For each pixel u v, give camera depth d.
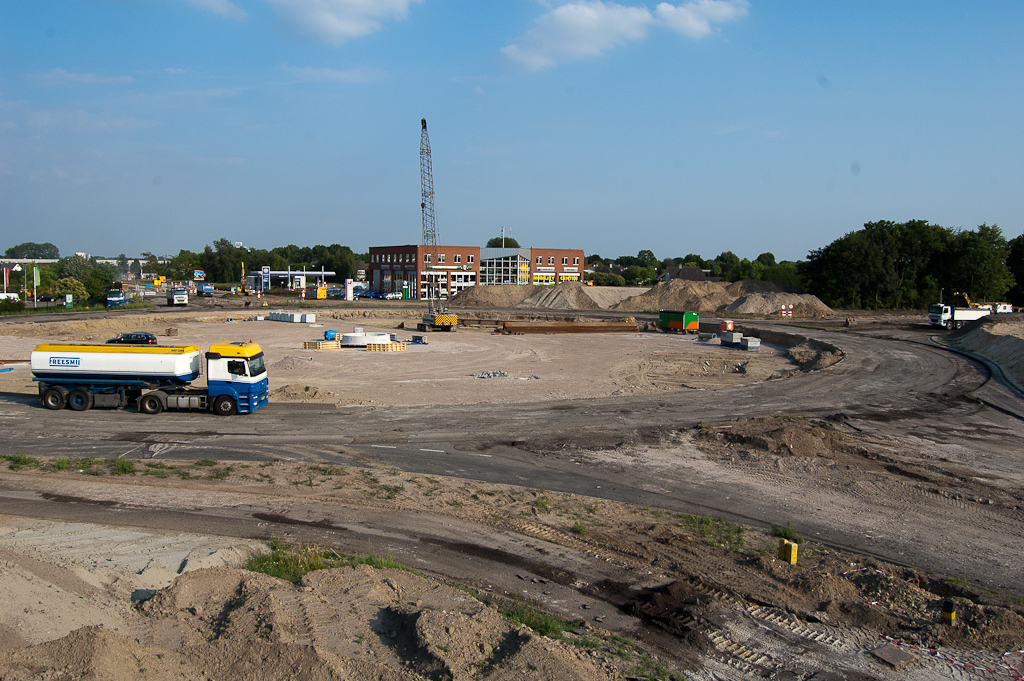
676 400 33.47
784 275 117.62
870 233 102.69
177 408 28.86
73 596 10.07
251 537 15.46
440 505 18.14
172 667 8.50
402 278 131.12
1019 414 31.14
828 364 45.66
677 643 11.22
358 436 25.52
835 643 11.41
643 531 16.59
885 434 27.11
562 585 13.40
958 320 67.31
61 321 65.19
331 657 8.69
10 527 15.56
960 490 20.27
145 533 15.48
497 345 58.53
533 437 25.89
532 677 8.67
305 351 51.50
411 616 10.16
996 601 13.27
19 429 25.36
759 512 18.36
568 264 138.38
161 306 95.50
